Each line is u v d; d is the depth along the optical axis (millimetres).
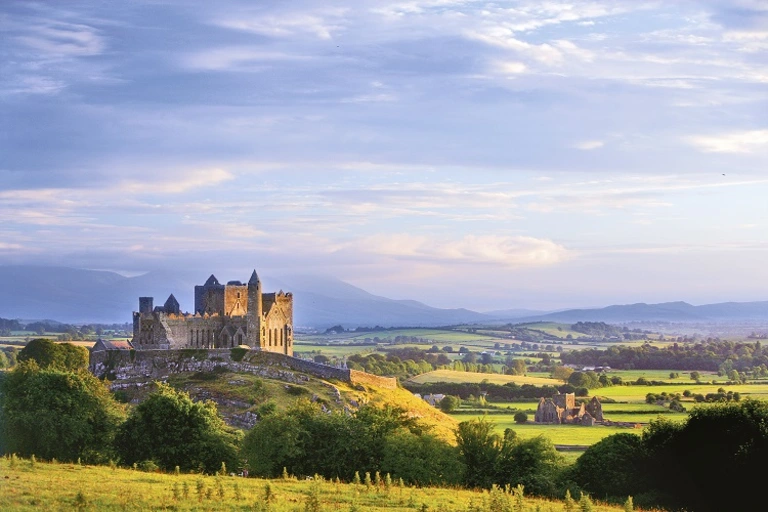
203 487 88312
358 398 198875
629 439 125812
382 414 132875
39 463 105500
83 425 123500
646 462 120812
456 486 116062
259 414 171375
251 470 122938
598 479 121250
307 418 130125
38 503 78250
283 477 110875
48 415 120188
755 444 115250
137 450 124312
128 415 141250
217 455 125250
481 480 120625
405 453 121188
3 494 80750
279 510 80750
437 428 192000
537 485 118000
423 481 117500
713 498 116500
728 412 120500
